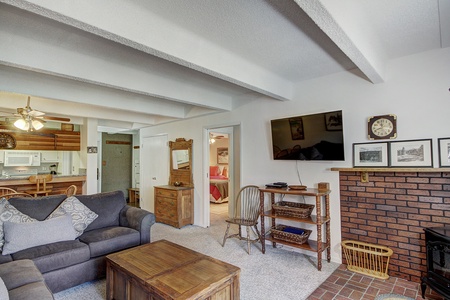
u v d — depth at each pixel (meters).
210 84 3.50
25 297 1.52
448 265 2.10
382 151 2.77
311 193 2.89
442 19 1.94
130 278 1.93
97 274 2.61
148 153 6.28
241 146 4.12
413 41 2.33
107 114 4.96
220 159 9.05
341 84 3.08
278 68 2.94
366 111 2.89
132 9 1.71
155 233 4.37
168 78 3.21
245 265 3.03
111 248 2.72
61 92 3.25
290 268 2.94
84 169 5.65
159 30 1.86
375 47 2.34
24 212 2.73
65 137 5.90
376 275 2.69
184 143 5.19
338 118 2.94
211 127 4.65
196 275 1.85
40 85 3.05
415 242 2.58
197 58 2.15
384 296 2.31
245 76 2.68
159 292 1.66
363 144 2.90
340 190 3.08
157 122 5.71
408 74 2.64
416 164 2.56
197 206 4.92
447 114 2.44
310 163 3.33
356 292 2.39
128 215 3.24
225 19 1.88
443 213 2.44
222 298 1.82
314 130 3.15
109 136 7.96
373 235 2.83
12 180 4.55
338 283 2.57
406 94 2.65
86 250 2.53
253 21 1.91
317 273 2.80
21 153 5.93
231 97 4.25
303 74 3.16
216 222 5.14
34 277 1.78
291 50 2.45
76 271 2.47
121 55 2.47
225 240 3.75
